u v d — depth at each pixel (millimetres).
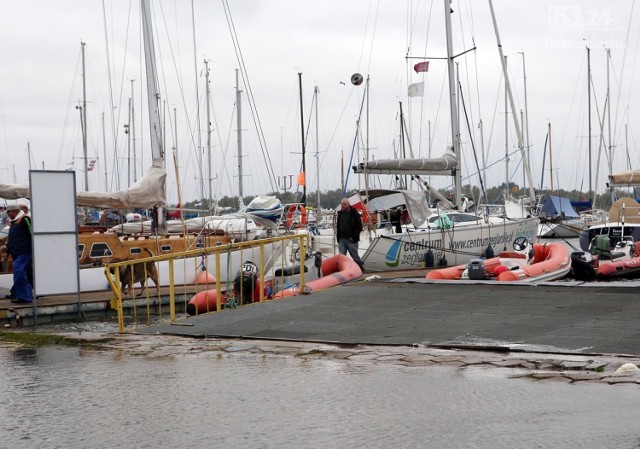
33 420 6422
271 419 6223
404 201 25453
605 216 43062
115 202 19484
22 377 8328
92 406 6863
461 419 6023
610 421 5785
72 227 14273
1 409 6844
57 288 14156
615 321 10109
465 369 7926
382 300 12664
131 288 16172
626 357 8070
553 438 5414
